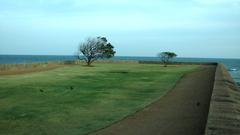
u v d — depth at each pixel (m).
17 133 11.59
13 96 20.77
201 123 12.05
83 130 11.91
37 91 23.34
